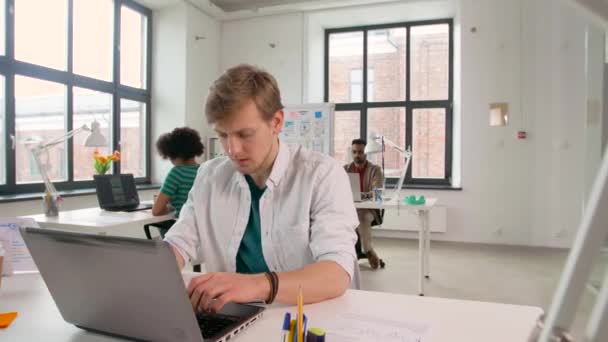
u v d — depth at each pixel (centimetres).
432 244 469
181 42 500
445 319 74
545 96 443
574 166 434
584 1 27
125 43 477
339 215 99
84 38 424
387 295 88
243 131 86
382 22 539
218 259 113
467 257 406
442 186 491
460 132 475
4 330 71
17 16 357
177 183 268
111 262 60
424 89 532
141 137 503
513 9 452
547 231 447
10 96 349
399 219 503
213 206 111
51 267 66
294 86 539
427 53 530
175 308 59
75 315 69
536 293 296
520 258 399
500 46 457
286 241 103
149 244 55
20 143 360
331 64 566
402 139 536
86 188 420
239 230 108
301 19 534
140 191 461
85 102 425
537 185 449
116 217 258
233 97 83
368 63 550
